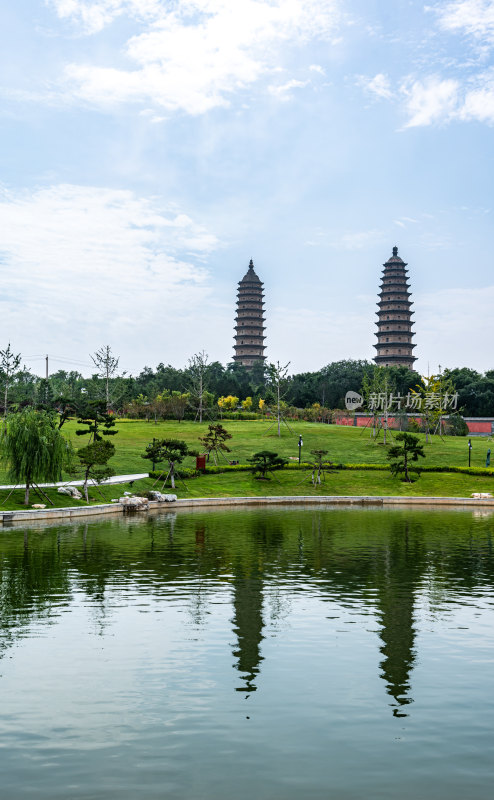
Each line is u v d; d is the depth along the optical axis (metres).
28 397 123.50
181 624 17.81
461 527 41.16
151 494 54.09
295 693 12.91
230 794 9.19
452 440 98.56
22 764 10.03
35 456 45.78
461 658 15.12
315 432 100.19
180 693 12.88
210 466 72.12
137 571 25.44
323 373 190.25
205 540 34.31
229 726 11.39
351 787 9.41
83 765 10.00
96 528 39.25
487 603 20.58
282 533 37.59
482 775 9.77
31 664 14.51
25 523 41.69
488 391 150.00
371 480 70.50
